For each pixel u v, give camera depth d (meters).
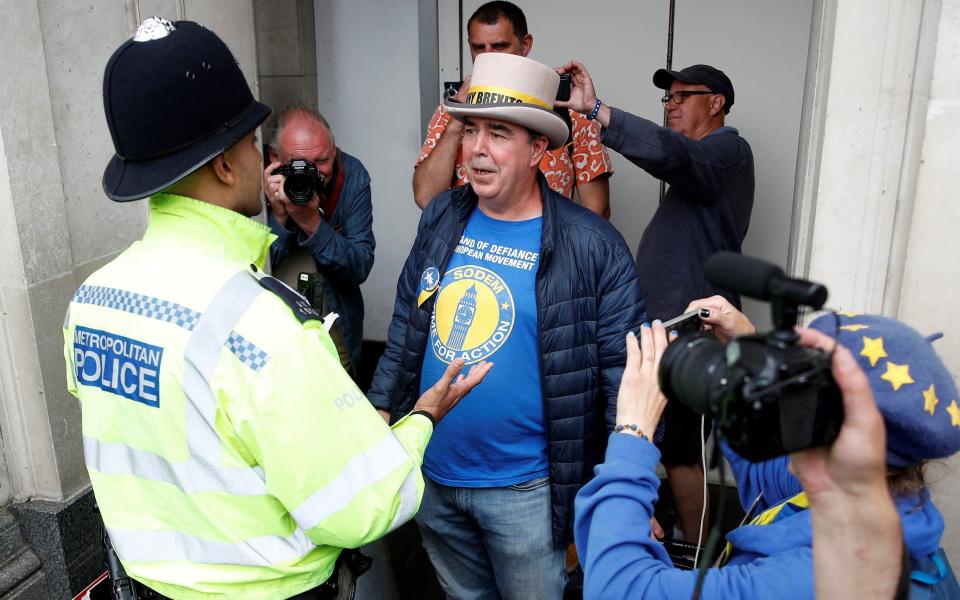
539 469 1.98
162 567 1.39
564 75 2.32
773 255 3.55
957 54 1.66
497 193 1.90
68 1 2.39
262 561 1.36
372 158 4.27
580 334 1.92
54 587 2.53
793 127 3.39
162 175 1.29
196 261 1.32
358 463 1.32
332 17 4.09
